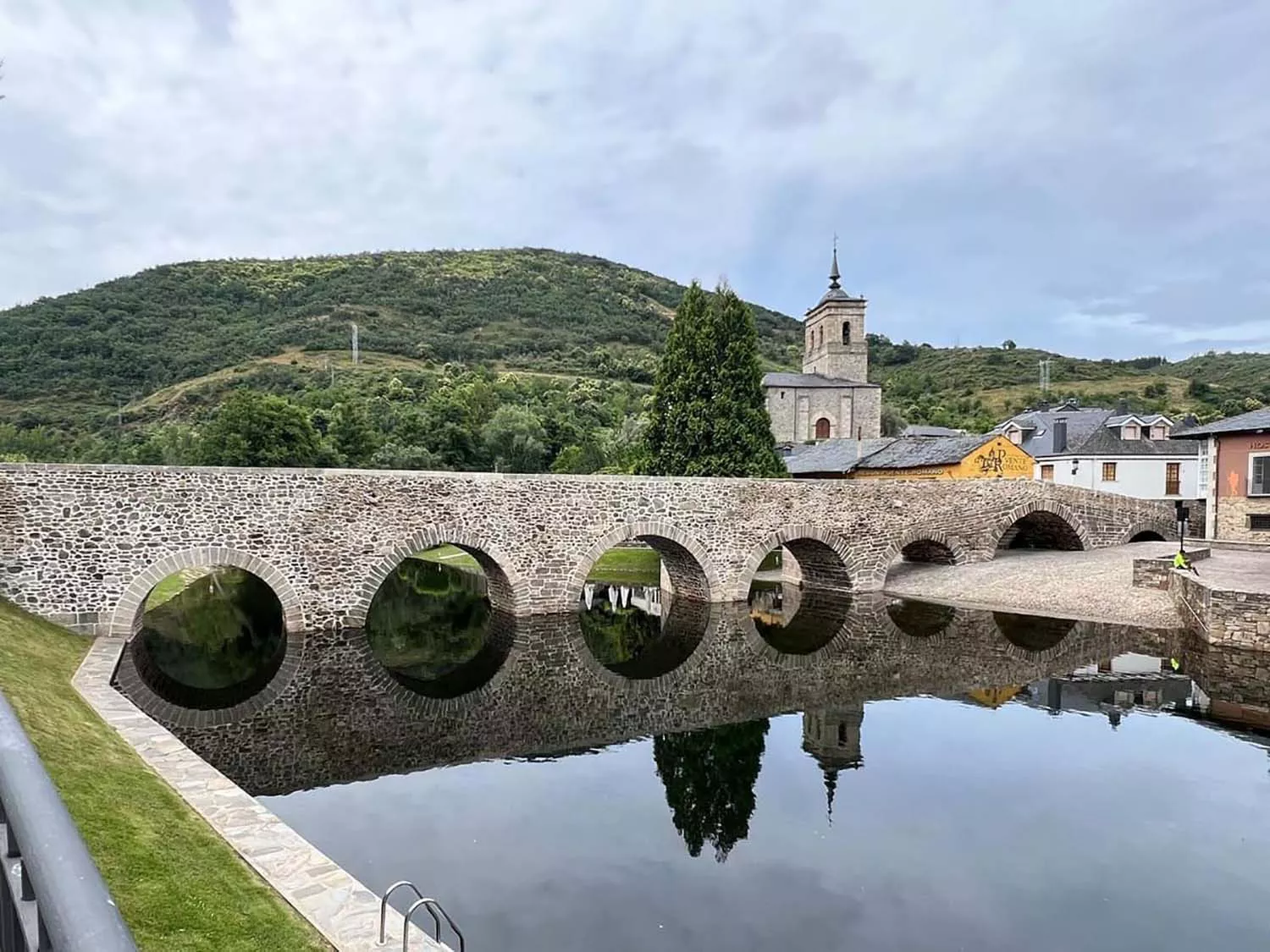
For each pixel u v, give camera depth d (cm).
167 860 736
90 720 1174
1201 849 1035
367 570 2239
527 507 2462
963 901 909
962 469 4044
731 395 3888
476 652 2261
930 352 14125
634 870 984
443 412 6456
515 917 872
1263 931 848
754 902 909
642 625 2638
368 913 698
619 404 8150
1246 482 3028
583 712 1673
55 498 1905
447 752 1419
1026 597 2758
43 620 1864
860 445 5091
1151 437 4728
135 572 1975
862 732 1515
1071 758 1358
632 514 2622
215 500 2059
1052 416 5428
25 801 184
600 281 15900
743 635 2462
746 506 2808
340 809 1162
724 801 1197
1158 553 2938
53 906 145
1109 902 912
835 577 3134
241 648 2278
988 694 1756
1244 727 1507
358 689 1833
